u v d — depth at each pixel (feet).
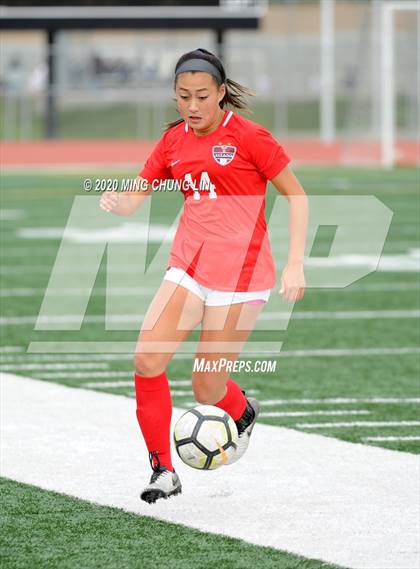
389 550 50.24
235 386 57.93
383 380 85.61
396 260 150.10
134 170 285.23
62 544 51.01
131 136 401.49
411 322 110.01
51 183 253.03
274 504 56.65
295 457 64.85
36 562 48.78
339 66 450.30
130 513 55.21
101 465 62.85
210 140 54.24
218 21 352.28
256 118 417.49
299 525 53.57
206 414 55.83
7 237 170.71
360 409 76.54
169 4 350.64
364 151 316.40
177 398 78.48
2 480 60.03
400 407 77.20
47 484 59.47
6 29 354.33
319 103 422.82
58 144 364.99
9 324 106.83
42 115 414.21
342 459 64.49
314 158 331.98
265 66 430.61
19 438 67.92
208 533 52.44
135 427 70.74
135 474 61.36
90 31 394.93
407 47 345.92
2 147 355.77
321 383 84.48
